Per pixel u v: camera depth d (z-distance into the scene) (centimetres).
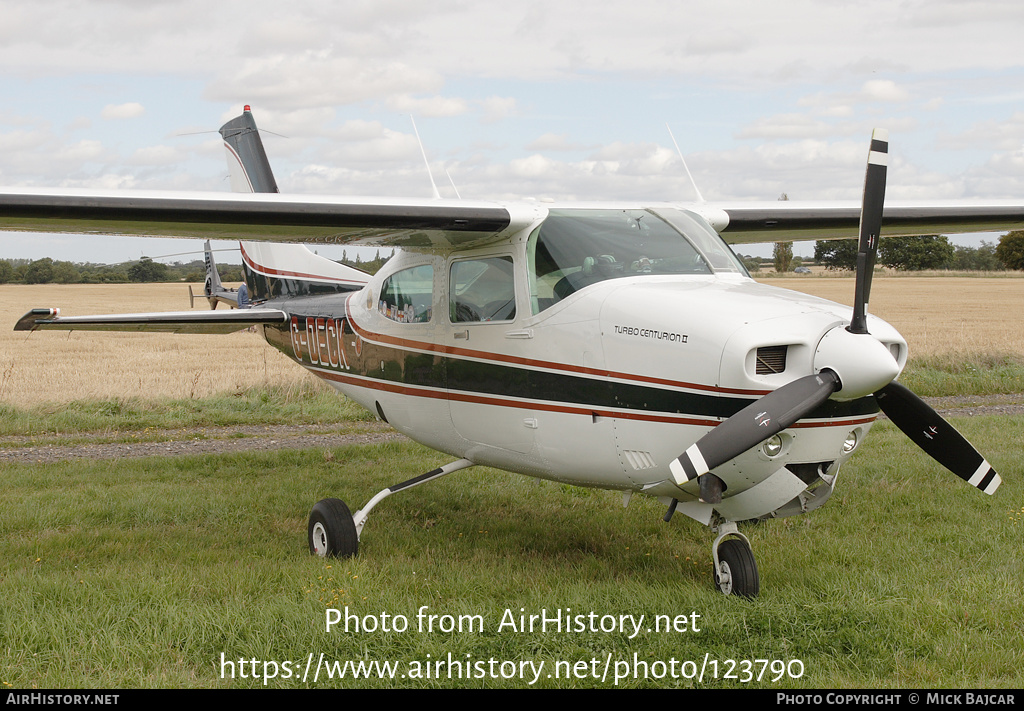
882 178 380
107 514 610
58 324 702
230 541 549
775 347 378
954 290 4734
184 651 352
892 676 335
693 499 428
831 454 393
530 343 464
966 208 625
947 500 623
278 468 800
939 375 1386
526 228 468
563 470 464
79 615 383
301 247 744
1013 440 850
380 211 443
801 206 580
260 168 807
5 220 416
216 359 1731
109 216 417
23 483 712
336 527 504
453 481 726
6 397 1167
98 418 1044
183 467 797
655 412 404
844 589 423
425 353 543
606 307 427
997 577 441
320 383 1265
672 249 461
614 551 523
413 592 431
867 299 369
